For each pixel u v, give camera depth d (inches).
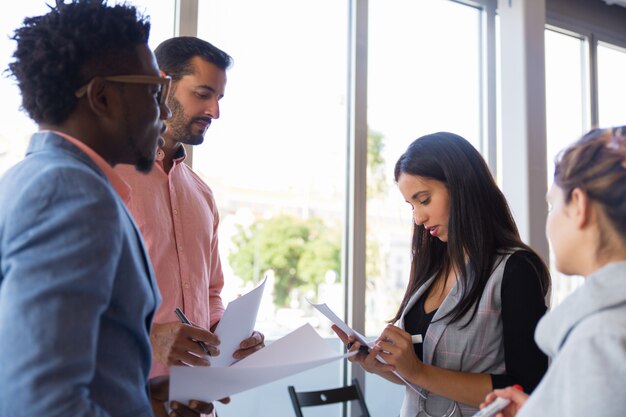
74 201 36.5
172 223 77.9
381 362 72.0
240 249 123.0
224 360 66.7
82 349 34.4
